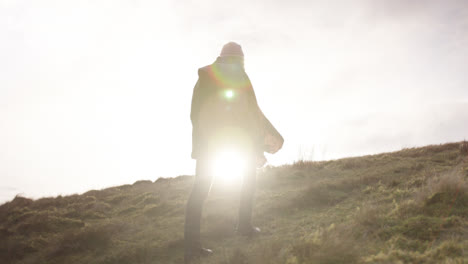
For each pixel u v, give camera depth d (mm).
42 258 4312
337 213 3900
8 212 7691
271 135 3457
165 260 3385
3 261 4523
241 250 3062
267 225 3900
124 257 3598
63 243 4441
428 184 3789
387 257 2160
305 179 7363
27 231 5691
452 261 1939
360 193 4910
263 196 5777
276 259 2510
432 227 2637
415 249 2330
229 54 3254
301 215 4164
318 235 2883
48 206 8430
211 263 2799
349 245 2418
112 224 5148
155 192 8461
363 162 8695
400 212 3135
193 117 3098
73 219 6262
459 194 3199
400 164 7508
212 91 3049
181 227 4648
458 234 2459
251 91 3223
